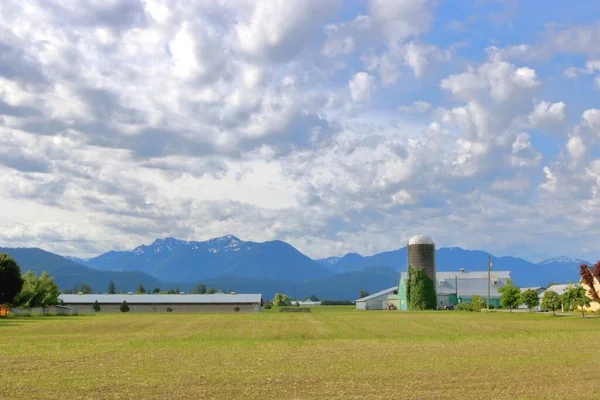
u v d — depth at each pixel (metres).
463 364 38.72
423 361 40.53
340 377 33.34
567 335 63.97
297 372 35.38
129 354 46.06
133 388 30.09
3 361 41.31
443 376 33.59
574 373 34.56
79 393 28.81
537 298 142.12
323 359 42.09
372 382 31.69
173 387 30.38
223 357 43.69
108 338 64.81
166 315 149.38
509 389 29.50
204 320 114.38
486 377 33.19
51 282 155.50
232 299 199.25
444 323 94.81
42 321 106.94
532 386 30.33
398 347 51.41
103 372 35.62
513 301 150.62
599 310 124.12
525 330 74.56
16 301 144.75
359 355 44.72
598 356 43.12
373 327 85.62
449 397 27.58
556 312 140.75
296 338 64.38
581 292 117.69
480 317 117.38
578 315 121.50
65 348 51.47
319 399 27.23
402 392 28.83
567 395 27.94
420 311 172.50
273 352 47.41
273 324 96.56
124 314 159.25
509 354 44.78
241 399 27.31
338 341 58.84
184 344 55.62
